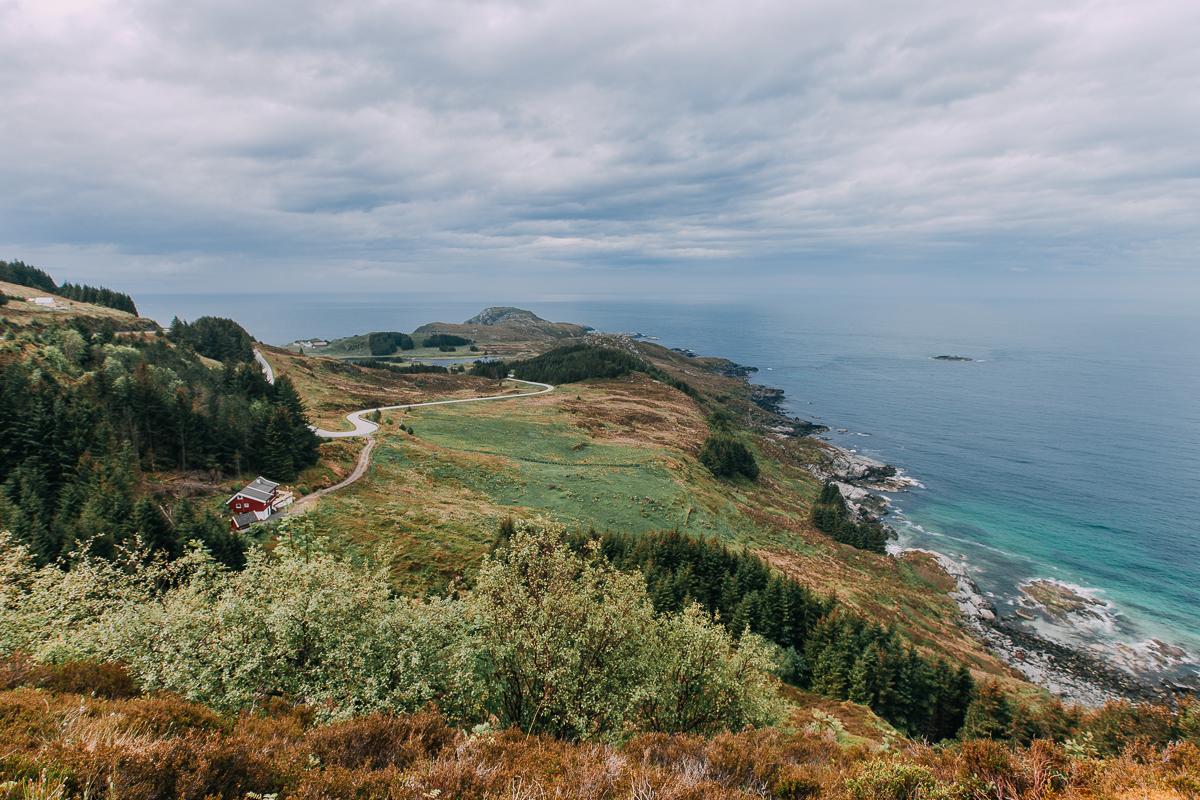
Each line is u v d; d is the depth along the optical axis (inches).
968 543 3924.7
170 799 291.0
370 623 656.4
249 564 703.7
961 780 403.5
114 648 619.5
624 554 2514.8
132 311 7386.8
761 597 2220.7
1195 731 1210.0
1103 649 2640.3
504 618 744.3
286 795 321.4
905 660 1807.3
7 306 5068.9
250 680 586.6
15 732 318.3
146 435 2999.5
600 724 718.5
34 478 2263.8
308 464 3321.9
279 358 6993.1
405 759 423.8
